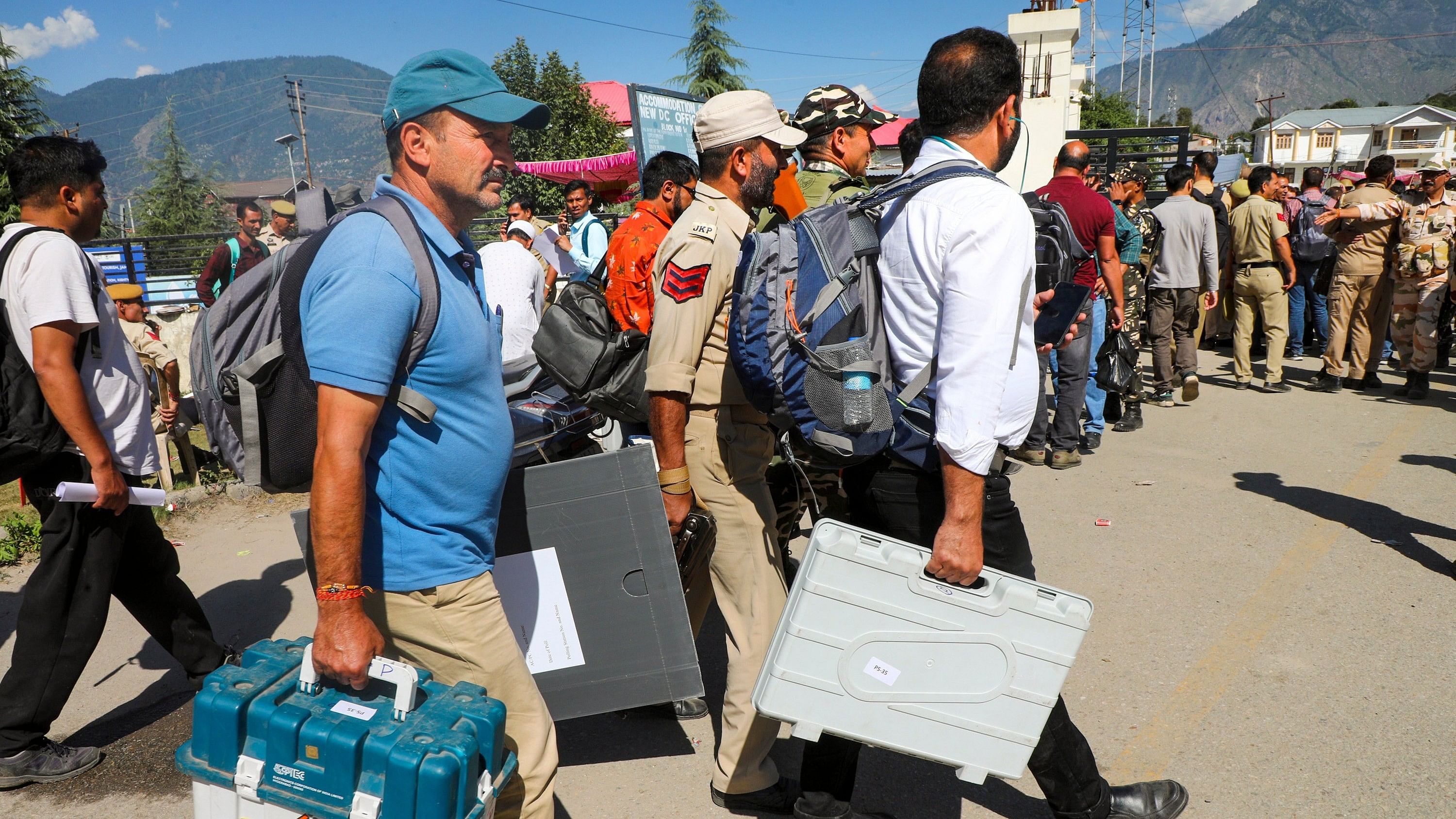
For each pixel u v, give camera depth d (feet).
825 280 6.56
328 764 5.24
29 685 9.28
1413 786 8.58
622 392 9.11
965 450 5.78
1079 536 15.34
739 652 8.38
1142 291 22.34
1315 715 9.82
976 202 5.89
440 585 6.07
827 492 11.35
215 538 17.10
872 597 6.08
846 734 6.35
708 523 8.35
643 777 9.38
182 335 32.76
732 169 8.20
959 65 6.36
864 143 11.62
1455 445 19.70
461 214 6.21
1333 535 14.84
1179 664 11.03
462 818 5.22
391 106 5.95
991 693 6.28
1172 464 19.19
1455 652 10.96
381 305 5.39
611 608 8.46
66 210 9.16
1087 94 141.49
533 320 15.40
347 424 5.36
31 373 8.86
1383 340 25.64
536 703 6.59
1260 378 27.76
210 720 5.41
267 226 26.50
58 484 9.24
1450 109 542.57
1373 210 23.90
